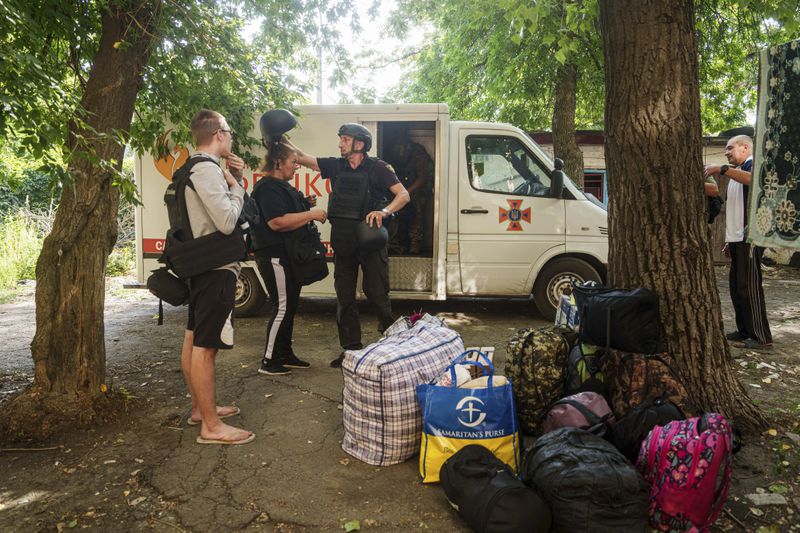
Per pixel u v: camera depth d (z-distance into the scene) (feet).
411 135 23.53
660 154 10.65
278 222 13.85
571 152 34.32
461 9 35.22
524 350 11.19
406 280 21.07
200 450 10.64
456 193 20.39
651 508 8.07
